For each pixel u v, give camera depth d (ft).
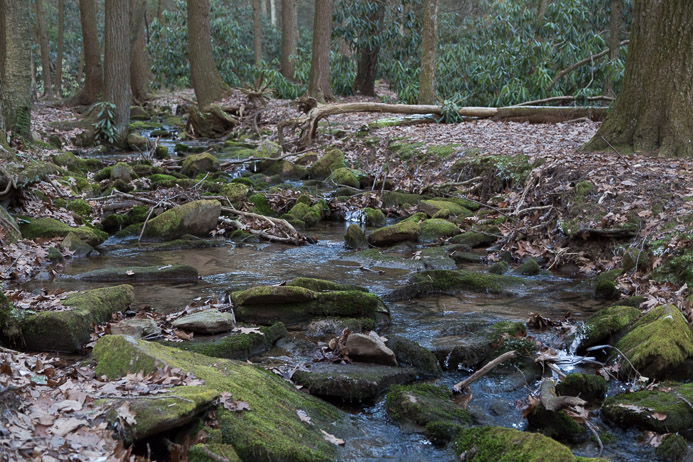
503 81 62.80
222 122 64.75
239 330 16.62
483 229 29.50
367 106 52.60
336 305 18.26
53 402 10.78
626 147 30.94
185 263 25.30
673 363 14.42
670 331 15.03
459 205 33.94
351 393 13.75
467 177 37.50
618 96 32.22
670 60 29.53
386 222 34.19
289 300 18.22
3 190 28.14
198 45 72.38
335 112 51.98
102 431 10.08
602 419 13.08
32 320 15.56
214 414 11.23
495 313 19.30
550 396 12.69
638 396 13.32
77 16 144.46
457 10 105.81
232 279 22.79
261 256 26.73
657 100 30.09
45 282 22.00
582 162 29.71
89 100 81.00
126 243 28.89
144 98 93.30
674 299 18.61
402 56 79.25
